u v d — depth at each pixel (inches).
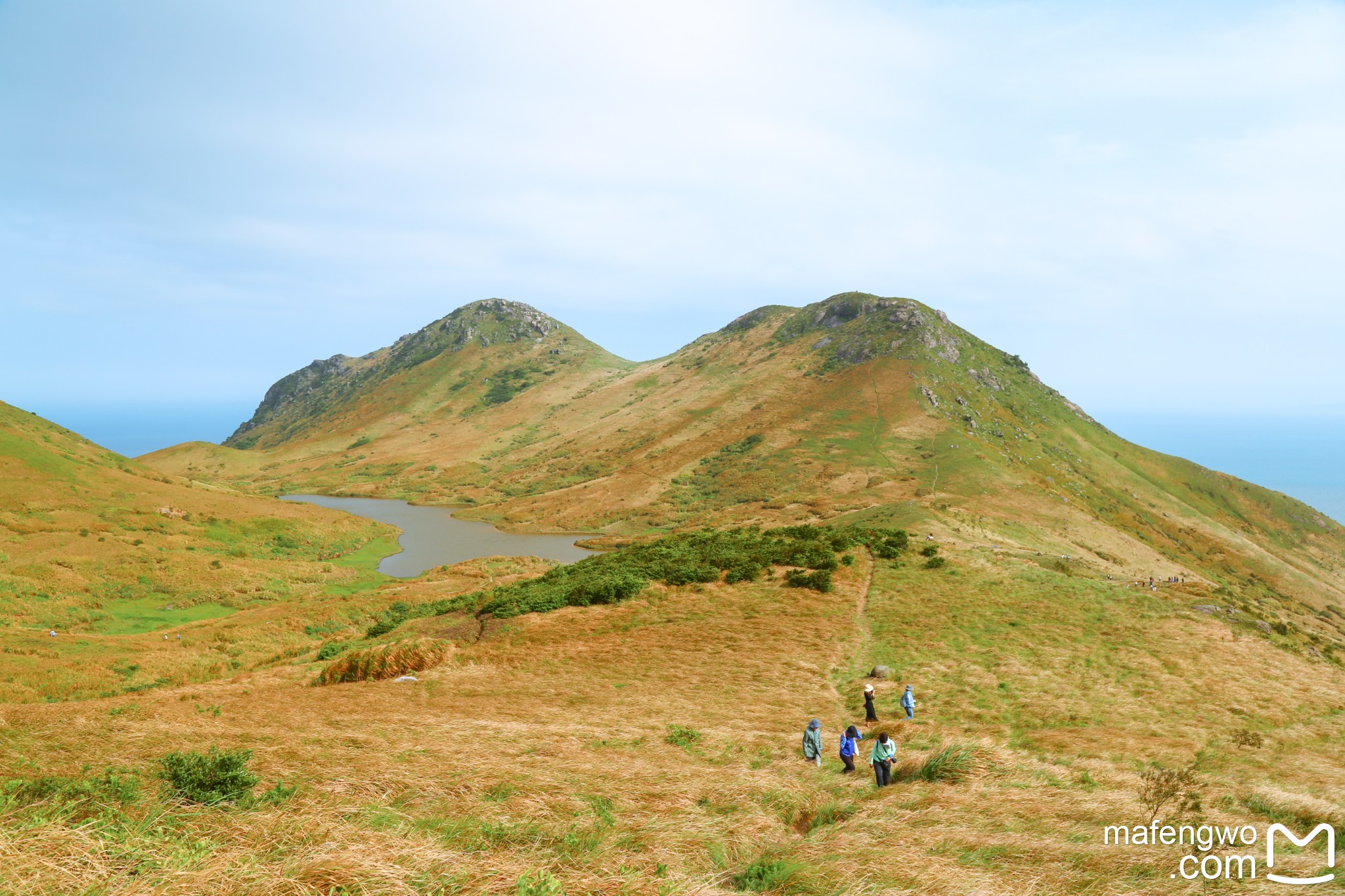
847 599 1907.0
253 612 2874.0
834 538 2448.3
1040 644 1493.6
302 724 932.6
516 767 657.0
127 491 4584.2
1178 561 5536.4
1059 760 829.8
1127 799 604.4
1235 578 5831.7
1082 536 5017.2
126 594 3154.5
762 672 1389.0
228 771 479.8
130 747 623.2
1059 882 388.2
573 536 6594.5
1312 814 581.6
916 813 561.3
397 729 900.6
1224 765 818.2
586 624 1792.6
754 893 365.4
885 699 1196.5
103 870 270.4
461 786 532.4
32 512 3863.2
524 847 390.9
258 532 4749.0
